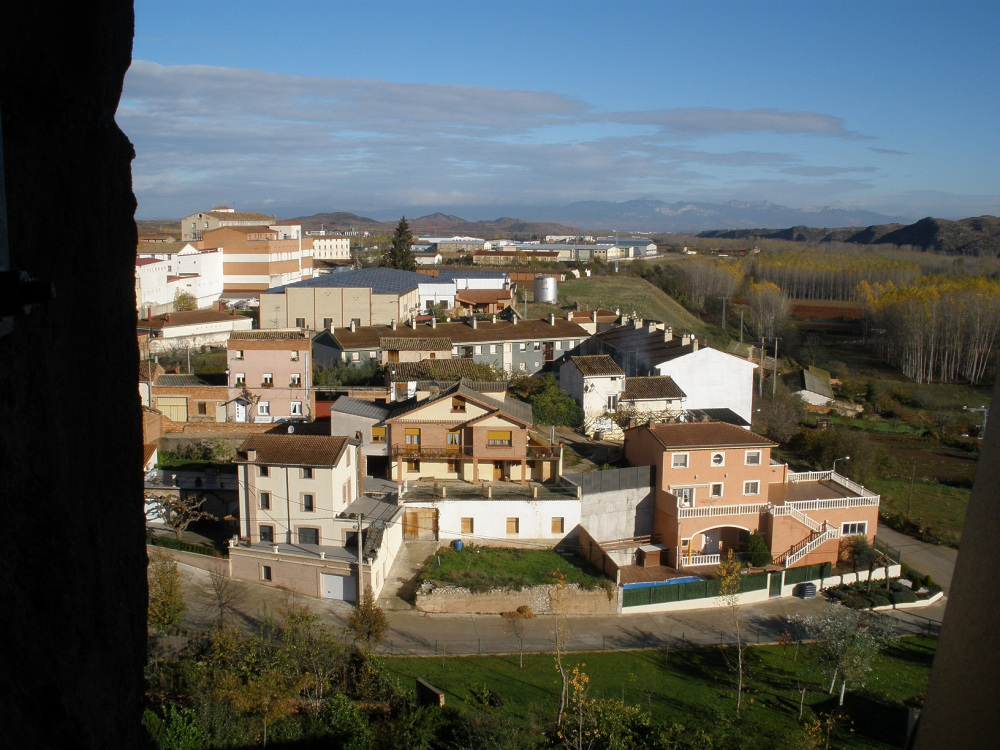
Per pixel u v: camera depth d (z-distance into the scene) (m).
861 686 35.91
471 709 30.97
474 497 48.22
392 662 35.56
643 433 52.28
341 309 91.06
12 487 5.06
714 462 50.31
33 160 5.50
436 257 187.00
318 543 42.97
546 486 50.69
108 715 6.10
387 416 53.31
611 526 49.72
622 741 28.88
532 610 42.50
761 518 49.59
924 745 5.05
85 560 5.90
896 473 66.81
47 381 5.48
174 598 34.09
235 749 25.92
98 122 6.31
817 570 47.56
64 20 5.85
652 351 72.56
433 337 77.25
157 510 47.41
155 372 66.06
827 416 81.00
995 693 4.63
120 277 6.68
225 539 45.50
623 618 43.03
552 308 122.00
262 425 57.72
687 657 39.16
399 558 45.62
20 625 5.11
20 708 5.08
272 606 39.19
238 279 124.69
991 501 4.71
